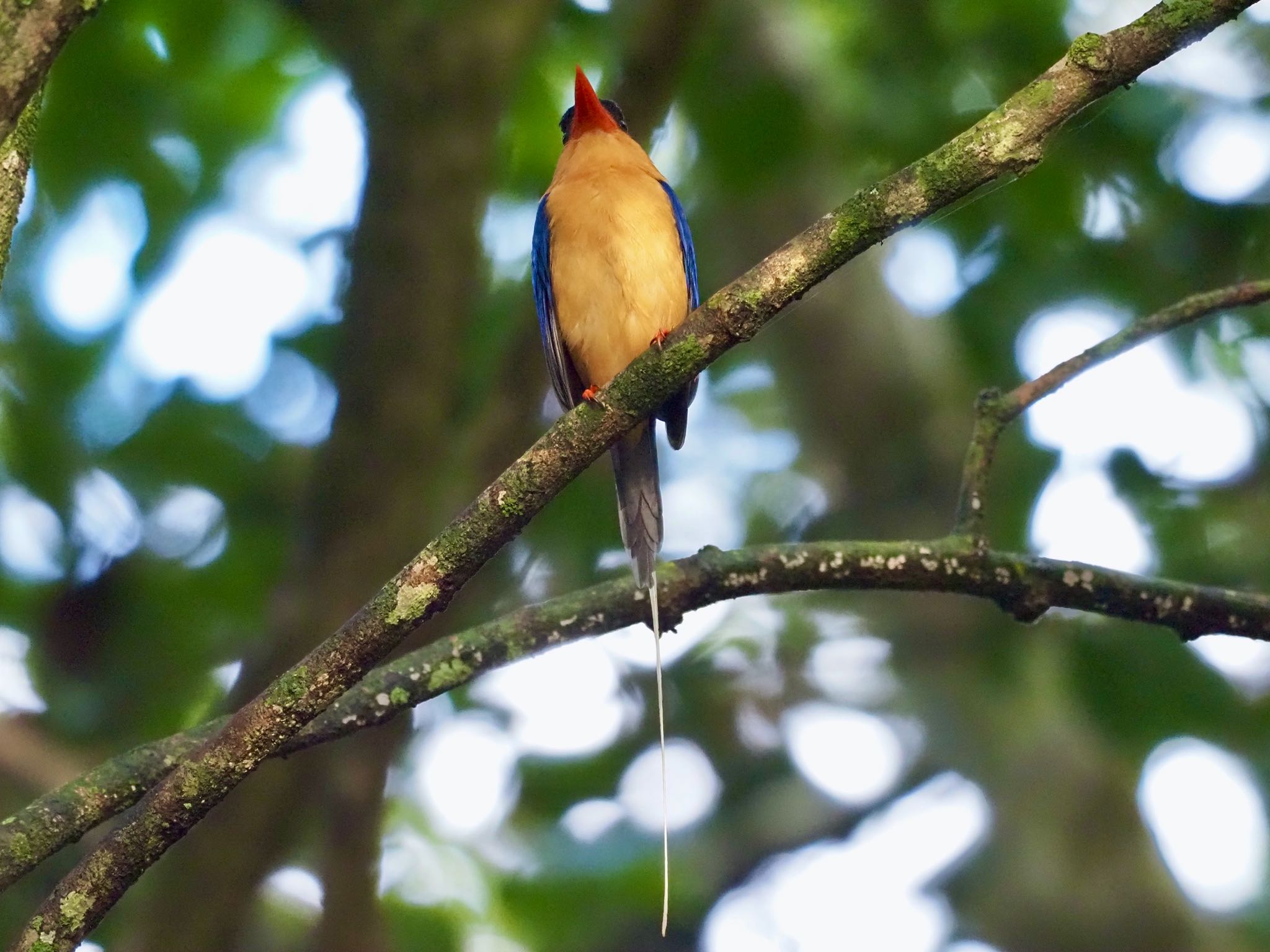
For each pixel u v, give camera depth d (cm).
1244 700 1027
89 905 553
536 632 687
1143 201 1115
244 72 1169
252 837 826
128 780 622
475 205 923
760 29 1021
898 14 1060
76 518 1159
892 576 701
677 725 1348
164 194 1155
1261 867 1202
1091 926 1138
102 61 1081
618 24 1118
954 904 1228
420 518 884
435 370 899
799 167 1032
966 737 1216
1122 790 1173
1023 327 1176
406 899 1212
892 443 1216
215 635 1166
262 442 1224
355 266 915
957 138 550
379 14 949
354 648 564
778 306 567
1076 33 1072
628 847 1255
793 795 1352
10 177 500
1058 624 1037
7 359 1156
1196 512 1065
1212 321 1127
